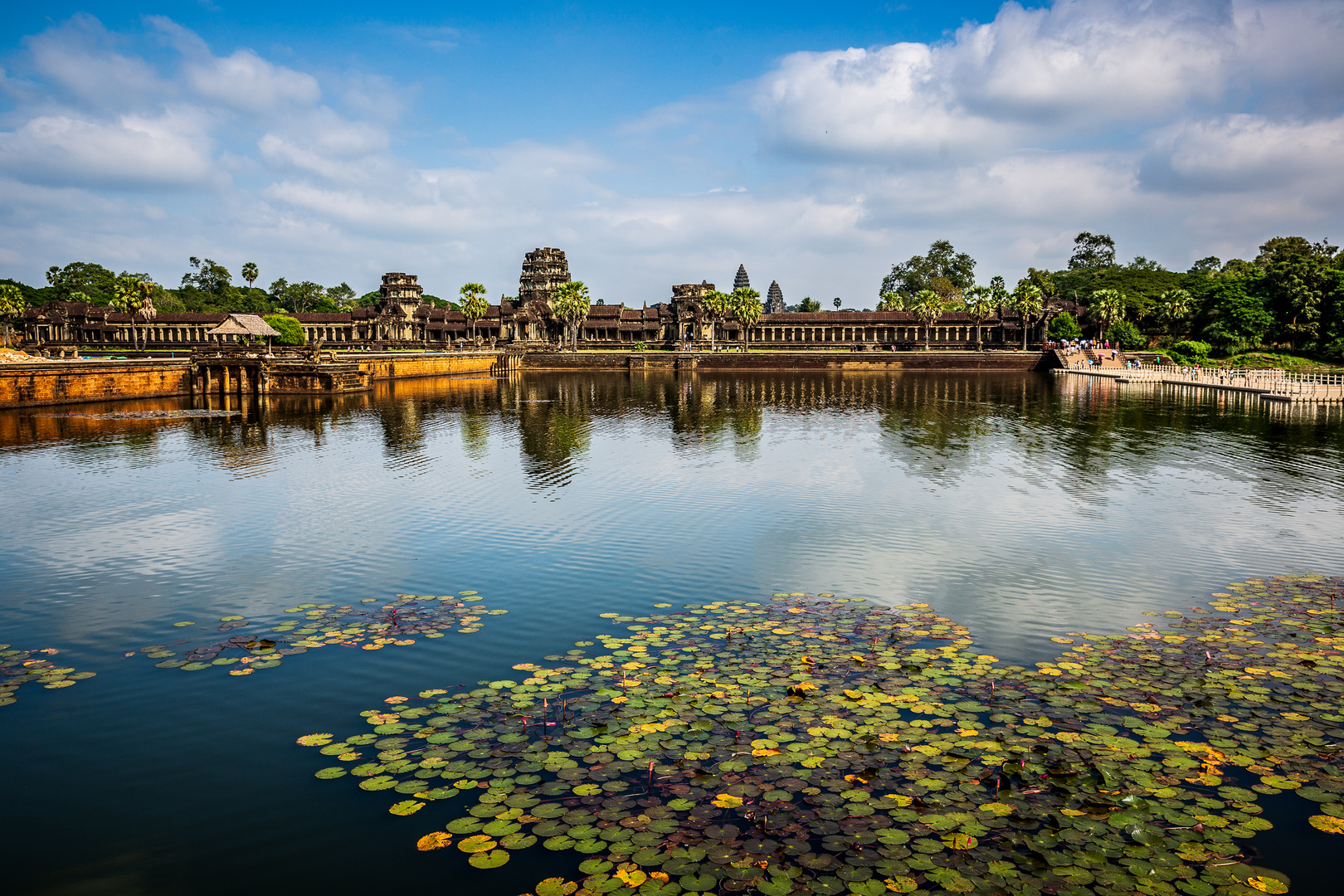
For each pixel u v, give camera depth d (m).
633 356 139.88
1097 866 9.20
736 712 13.21
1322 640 16.39
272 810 10.91
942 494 33.31
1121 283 192.50
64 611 19.36
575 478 37.34
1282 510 29.78
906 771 11.27
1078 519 28.53
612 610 19.12
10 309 118.38
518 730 12.73
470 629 17.80
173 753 12.53
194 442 49.91
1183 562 22.95
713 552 24.44
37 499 32.66
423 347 167.00
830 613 18.64
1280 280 139.88
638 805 10.56
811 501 31.92
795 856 9.41
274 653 16.48
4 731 13.30
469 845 9.73
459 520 28.83
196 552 24.72
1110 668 14.99
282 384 87.31
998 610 18.89
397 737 12.64
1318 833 9.85
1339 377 101.50
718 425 59.97
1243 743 11.98
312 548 25.05
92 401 74.00
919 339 170.38
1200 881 8.94
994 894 8.71
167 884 9.48
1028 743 12.05
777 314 180.00
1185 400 79.56
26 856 10.05
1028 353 139.00
